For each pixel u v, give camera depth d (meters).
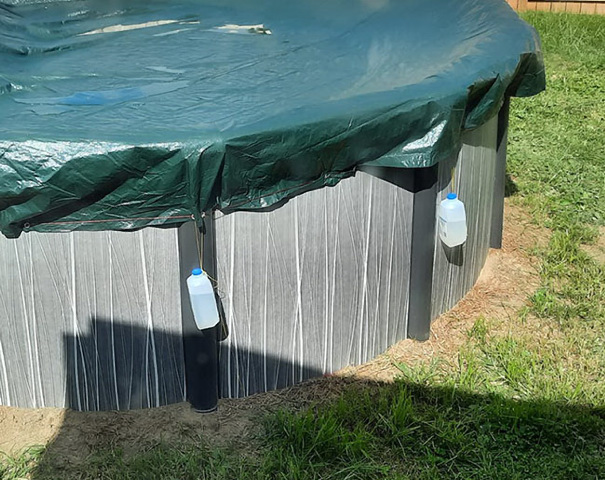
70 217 2.96
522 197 5.46
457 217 3.68
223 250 3.16
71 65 5.00
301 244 3.31
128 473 2.91
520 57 3.98
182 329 3.24
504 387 3.42
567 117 6.98
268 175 3.06
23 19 6.30
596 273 4.44
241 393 3.42
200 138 2.89
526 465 2.96
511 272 4.49
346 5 6.10
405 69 4.28
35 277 3.10
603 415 3.24
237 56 5.09
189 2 6.88
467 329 3.92
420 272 3.72
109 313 3.18
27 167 2.82
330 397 3.42
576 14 10.30
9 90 4.31
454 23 4.99
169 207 2.97
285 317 3.39
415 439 3.08
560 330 3.91
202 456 2.99
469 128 3.69
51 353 3.23
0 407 3.34
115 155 2.83
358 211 3.42
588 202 5.34
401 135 3.30
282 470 2.93
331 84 4.17
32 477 2.92
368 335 3.67
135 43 5.63
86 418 3.27
